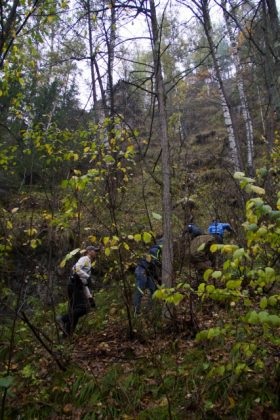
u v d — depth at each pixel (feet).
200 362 14.97
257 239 9.36
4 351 18.15
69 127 30.66
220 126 70.18
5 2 13.56
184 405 13.23
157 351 16.65
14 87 24.99
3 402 12.79
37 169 25.70
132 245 21.76
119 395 14.46
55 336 19.72
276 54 13.75
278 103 13.55
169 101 55.72
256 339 12.19
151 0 21.03
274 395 12.54
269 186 21.25
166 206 20.21
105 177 18.62
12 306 20.03
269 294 12.92
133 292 23.81
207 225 27.81
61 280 24.30
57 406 14.60
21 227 21.58
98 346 18.37
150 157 36.81
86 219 23.15
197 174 34.81
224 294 9.89
